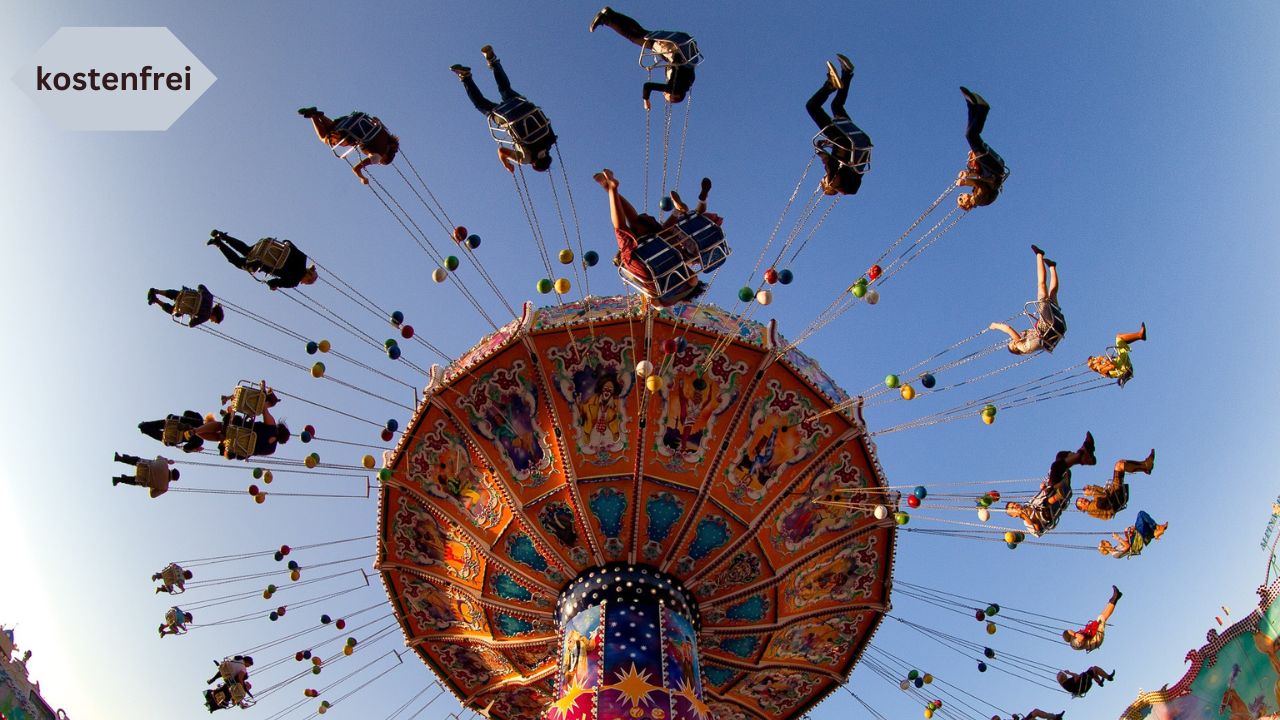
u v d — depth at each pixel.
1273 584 23.06
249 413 16.31
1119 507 16.97
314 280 16.20
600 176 15.60
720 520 17.72
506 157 15.59
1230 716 23.06
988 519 17.17
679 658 16.78
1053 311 16.12
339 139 15.32
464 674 20.38
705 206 15.88
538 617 18.45
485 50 15.49
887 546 18.52
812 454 17.83
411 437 18.14
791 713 20.44
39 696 21.14
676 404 17.45
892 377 16.66
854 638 19.42
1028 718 19.56
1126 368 16.06
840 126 14.74
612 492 17.58
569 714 15.77
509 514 17.84
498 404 17.75
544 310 17.67
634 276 15.28
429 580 18.97
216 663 19.27
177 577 18.67
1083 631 18.97
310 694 20.23
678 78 14.88
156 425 16.25
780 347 17.44
